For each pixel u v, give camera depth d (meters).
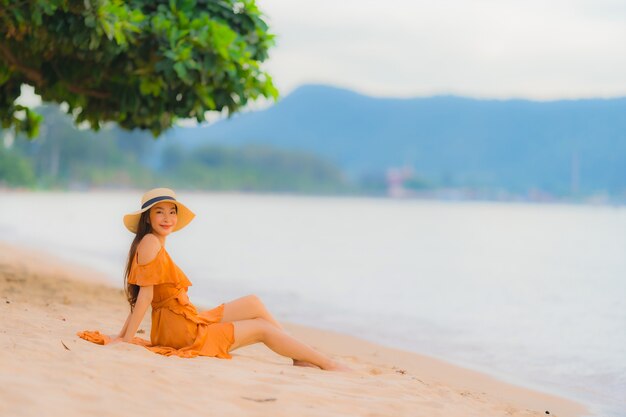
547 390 8.84
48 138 157.62
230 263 24.05
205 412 5.12
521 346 11.65
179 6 12.03
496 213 107.44
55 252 24.12
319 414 5.40
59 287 12.64
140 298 6.84
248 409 5.32
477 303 16.70
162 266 6.82
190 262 23.98
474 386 8.73
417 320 13.99
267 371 6.65
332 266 24.58
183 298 6.89
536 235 49.62
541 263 28.00
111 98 13.20
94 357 6.04
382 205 141.25
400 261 27.50
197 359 6.67
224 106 12.53
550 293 18.86
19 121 14.57
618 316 14.95
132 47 11.86
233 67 11.75
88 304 10.86
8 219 45.41
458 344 11.64
